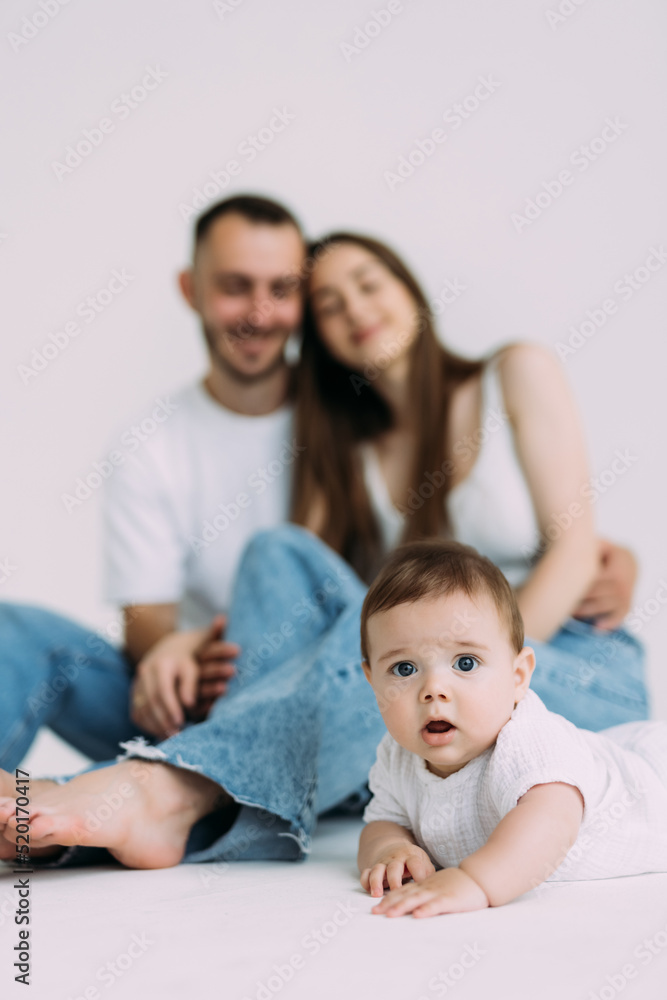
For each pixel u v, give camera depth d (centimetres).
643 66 257
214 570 193
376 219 254
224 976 58
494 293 251
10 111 250
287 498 192
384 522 187
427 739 84
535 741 82
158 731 132
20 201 249
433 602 85
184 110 255
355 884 85
